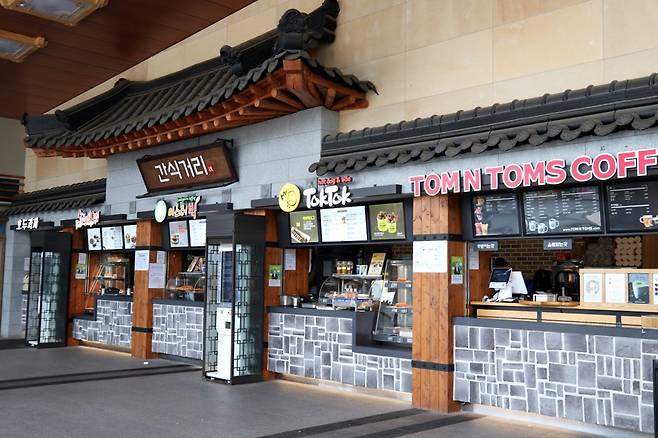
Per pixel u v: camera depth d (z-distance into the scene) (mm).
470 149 6676
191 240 11141
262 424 6523
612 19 6352
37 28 10586
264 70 7508
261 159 9305
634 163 5586
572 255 10445
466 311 7453
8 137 16625
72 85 13867
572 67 6590
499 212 7047
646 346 5863
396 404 7621
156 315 11516
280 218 9414
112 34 11070
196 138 10344
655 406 4395
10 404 7461
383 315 8508
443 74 7676
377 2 8469
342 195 7953
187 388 8586
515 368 6715
